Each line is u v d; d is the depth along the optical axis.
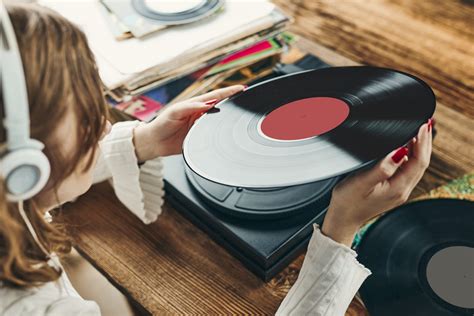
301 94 0.63
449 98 0.89
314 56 0.97
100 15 0.93
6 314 0.49
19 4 0.44
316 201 0.69
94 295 0.70
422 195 0.75
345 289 0.58
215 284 0.69
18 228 0.45
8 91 0.37
